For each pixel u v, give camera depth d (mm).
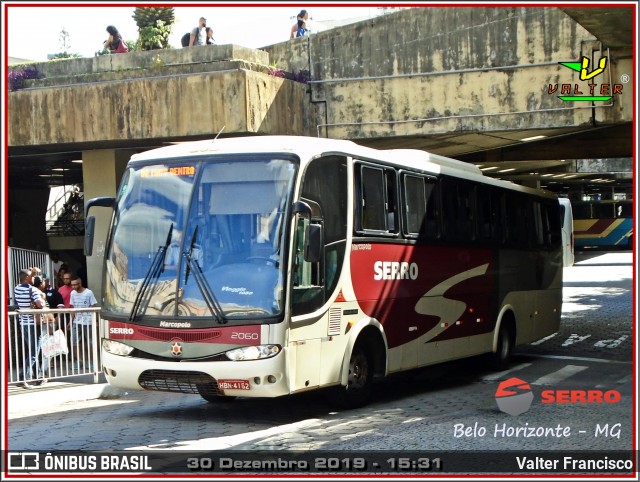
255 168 11250
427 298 14242
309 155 11398
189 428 11219
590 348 20172
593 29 16953
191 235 11219
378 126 20922
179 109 19562
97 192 21984
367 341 12750
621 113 19359
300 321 11070
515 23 19984
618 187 64375
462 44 20344
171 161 11641
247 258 10977
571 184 59688
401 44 20703
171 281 11172
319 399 13602
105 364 11516
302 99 21125
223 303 10906
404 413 12133
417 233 14039
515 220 17828
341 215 12047
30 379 14414
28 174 29984
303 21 22594
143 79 19797
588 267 48875
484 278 16266
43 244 33938
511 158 29219
